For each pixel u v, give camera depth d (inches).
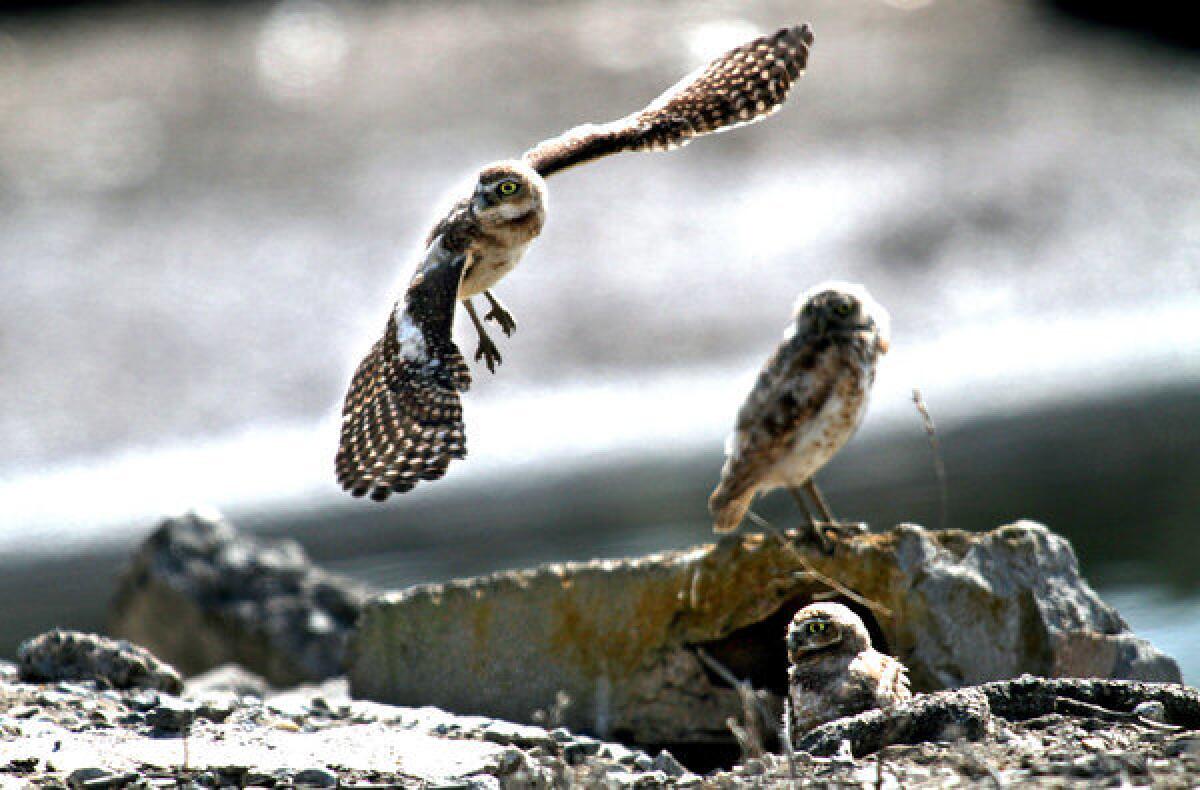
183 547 623.8
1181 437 887.1
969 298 1471.5
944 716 261.1
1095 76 1774.1
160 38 1780.3
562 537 805.2
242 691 473.4
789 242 1508.4
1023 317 1444.4
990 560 343.0
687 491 906.1
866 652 297.1
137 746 292.2
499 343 1353.3
